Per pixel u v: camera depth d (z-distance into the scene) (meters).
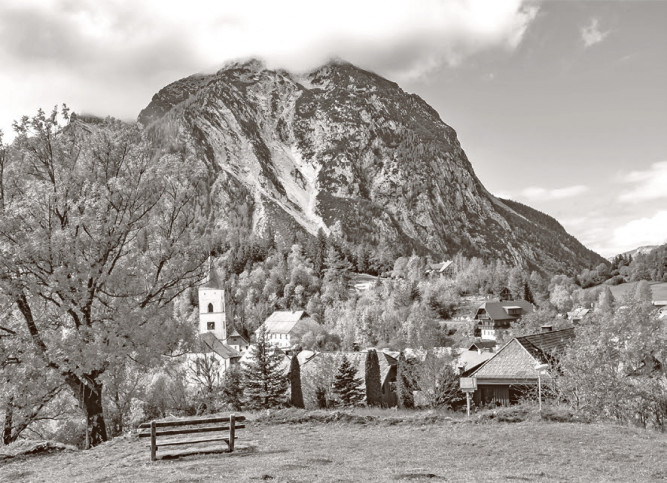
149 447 24.67
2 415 33.84
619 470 20.73
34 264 28.95
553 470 20.55
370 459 22.02
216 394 60.00
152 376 51.84
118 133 33.34
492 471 20.11
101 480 18.78
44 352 29.08
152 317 31.38
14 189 31.34
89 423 31.17
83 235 29.81
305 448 23.95
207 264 34.34
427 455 22.94
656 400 36.59
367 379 69.81
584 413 32.72
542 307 192.88
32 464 23.59
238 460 21.25
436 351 64.69
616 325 39.75
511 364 49.28
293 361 69.56
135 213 31.45
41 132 32.25
